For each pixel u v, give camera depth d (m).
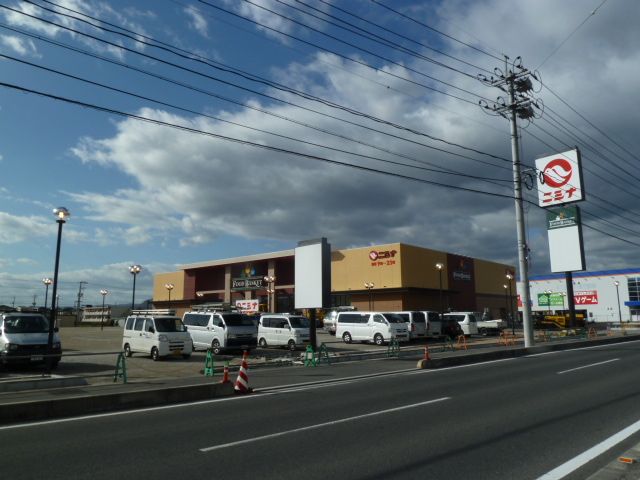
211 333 23.27
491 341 31.89
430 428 7.41
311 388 12.16
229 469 5.46
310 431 7.30
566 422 7.73
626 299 76.88
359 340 30.11
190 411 9.23
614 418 8.00
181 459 5.89
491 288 65.94
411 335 31.59
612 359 18.20
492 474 5.24
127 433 7.37
